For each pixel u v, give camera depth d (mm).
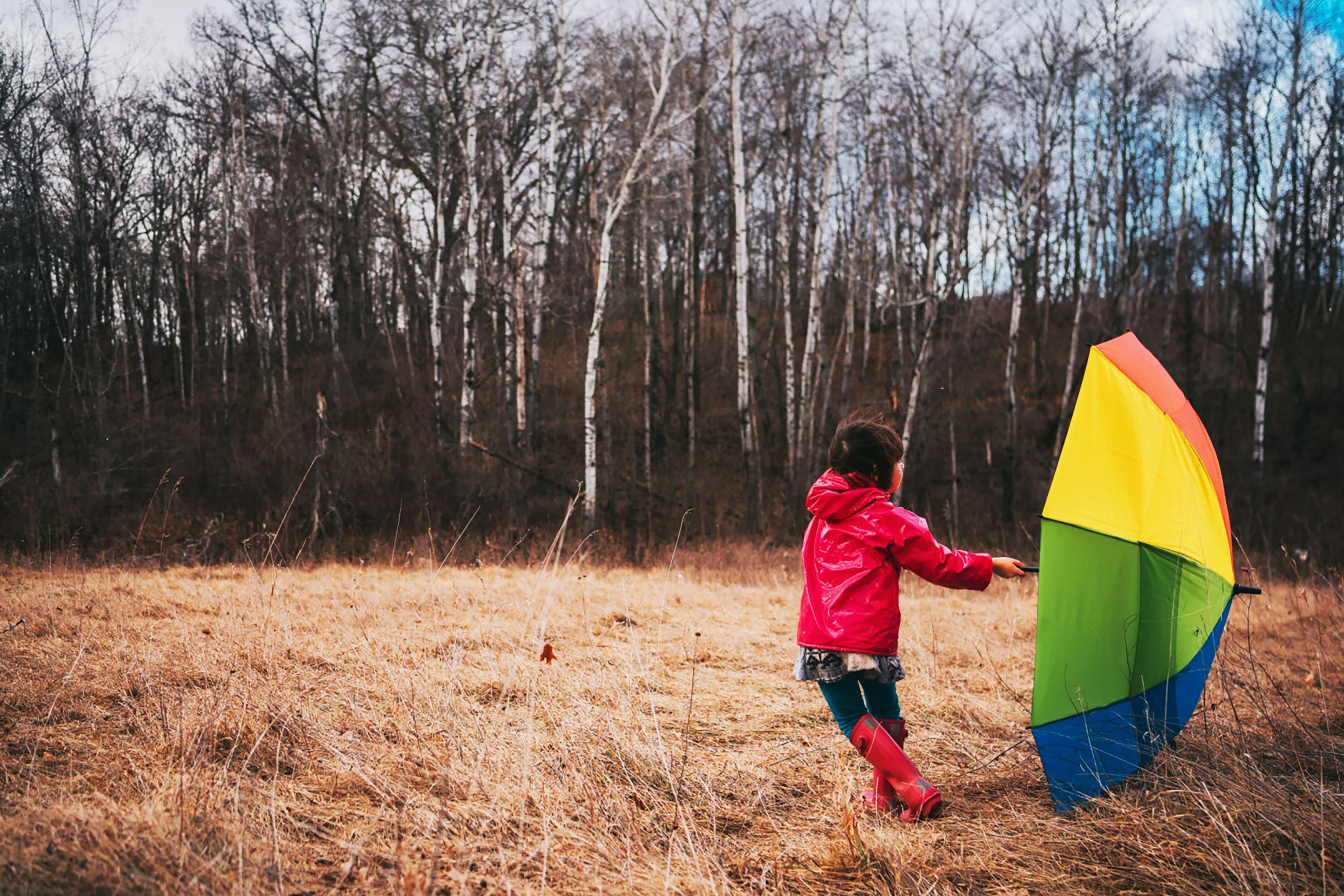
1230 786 2867
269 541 12445
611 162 19328
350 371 21484
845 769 3201
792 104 19047
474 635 5266
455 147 18953
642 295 24688
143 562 10664
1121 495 2980
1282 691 4254
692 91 17531
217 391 22094
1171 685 3041
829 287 25078
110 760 2820
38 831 2115
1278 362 24891
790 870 2422
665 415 22172
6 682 3586
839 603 2736
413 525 14508
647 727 3527
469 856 2307
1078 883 2377
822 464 18844
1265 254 18375
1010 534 18312
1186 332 24547
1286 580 10398
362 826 2496
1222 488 3125
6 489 13266
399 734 3334
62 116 18109
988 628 6492
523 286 18172
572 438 20906
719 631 6273
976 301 27172
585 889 2211
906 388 23531
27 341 19750
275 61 21469
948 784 3209
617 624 6168
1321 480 19562
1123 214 22938
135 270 24109
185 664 4066
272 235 20984
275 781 2758
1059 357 25781
